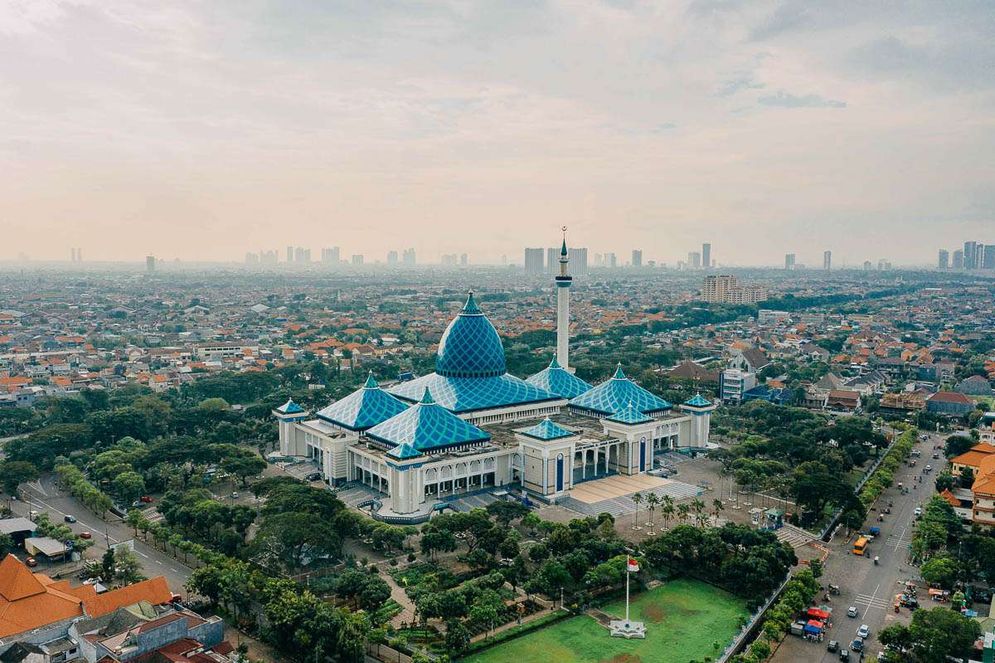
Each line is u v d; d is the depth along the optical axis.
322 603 199.50
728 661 192.25
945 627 190.12
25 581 193.50
